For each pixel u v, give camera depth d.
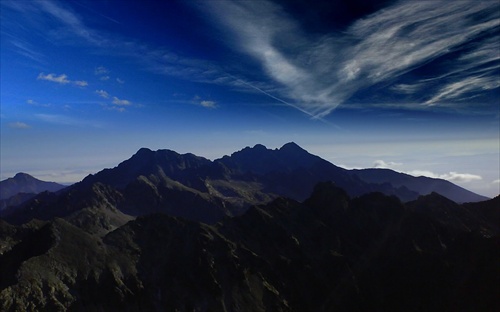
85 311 129.38
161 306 143.12
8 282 132.88
